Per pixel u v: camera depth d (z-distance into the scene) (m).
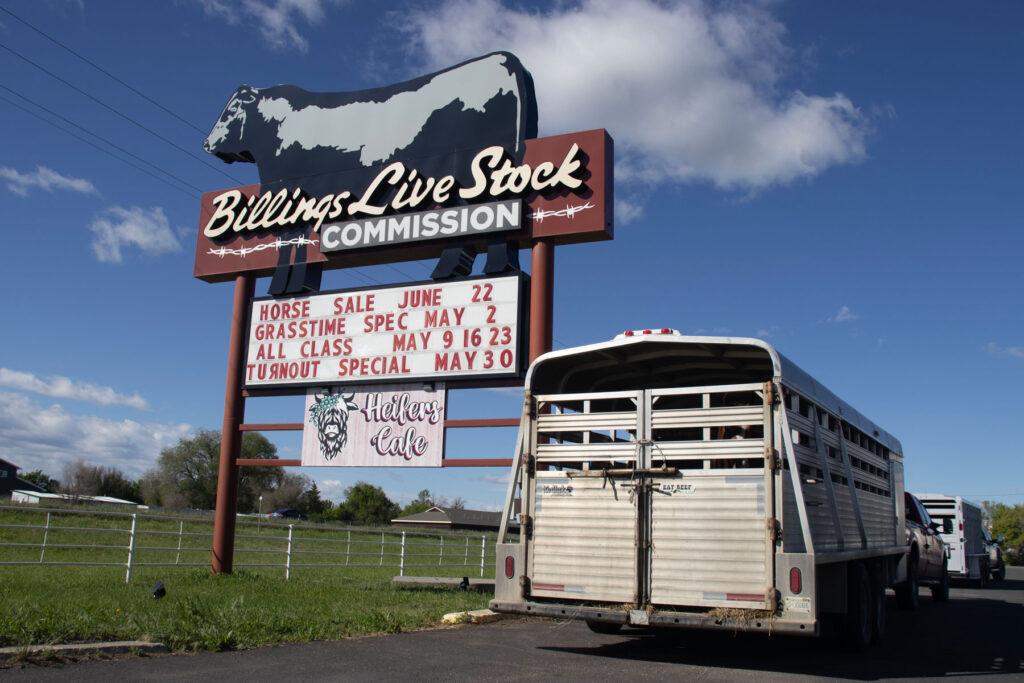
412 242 15.17
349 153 16.48
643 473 8.58
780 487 7.93
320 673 7.04
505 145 14.89
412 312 14.88
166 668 7.02
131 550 14.34
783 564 7.75
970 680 7.96
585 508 8.84
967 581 28.45
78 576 15.16
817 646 10.17
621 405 10.35
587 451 8.98
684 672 7.83
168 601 11.31
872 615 10.64
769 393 8.13
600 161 14.04
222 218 17.42
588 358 9.66
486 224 14.44
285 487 106.75
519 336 13.95
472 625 11.24
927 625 13.48
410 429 14.49
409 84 16.17
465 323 14.37
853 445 11.23
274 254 16.67
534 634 10.51
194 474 88.38
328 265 16.36
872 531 11.73
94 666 6.96
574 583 8.73
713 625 7.88
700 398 10.53
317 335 15.69
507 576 9.08
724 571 8.00
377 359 14.98
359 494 103.00
